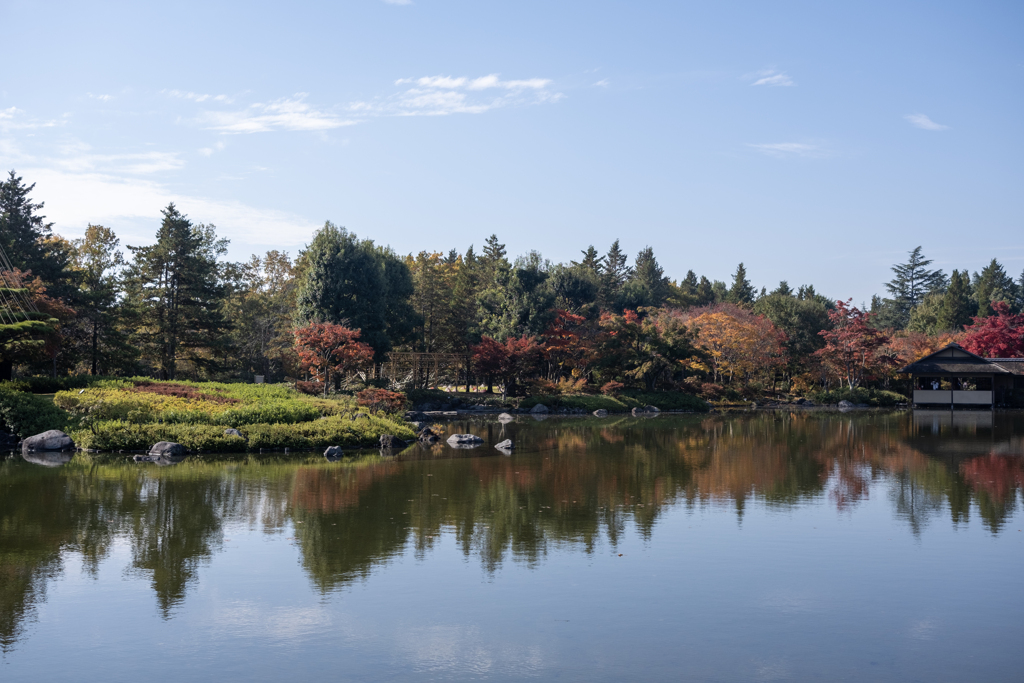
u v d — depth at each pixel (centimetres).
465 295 8169
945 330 10125
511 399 6334
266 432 3181
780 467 2728
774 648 1038
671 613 1171
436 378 7269
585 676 947
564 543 1585
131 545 1542
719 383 7644
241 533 1647
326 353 5250
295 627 1107
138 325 6038
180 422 3259
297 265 8606
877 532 1691
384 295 6919
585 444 3575
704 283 14100
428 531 1681
